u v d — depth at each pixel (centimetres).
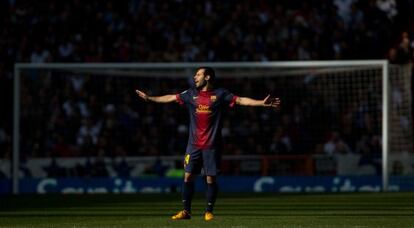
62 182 5619
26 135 6194
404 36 6122
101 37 6788
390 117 6053
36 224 2942
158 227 2675
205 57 6594
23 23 6962
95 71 6041
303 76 6238
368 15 6894
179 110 6256
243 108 6206
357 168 5741
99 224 2873
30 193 5519
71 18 6969
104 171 5797
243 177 5569
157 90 6381
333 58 6594
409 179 5569
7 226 2848
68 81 6297
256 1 7012
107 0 7062
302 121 6153
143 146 6122
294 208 3838
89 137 6100
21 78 6228
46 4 7056
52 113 6231
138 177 5603
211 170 2886
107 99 6316
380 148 6009
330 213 3472
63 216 3388
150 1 7075
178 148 6197
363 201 4344
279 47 6606
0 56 6712
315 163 5806
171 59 6594
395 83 6050
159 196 4994
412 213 3453
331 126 6134
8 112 6322
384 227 2680
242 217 3156
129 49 6712
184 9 7012
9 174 5728
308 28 6731
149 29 6888
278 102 2831
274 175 5859
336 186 5528
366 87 6100
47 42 6844
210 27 6856
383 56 6638
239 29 6781
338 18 6838
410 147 6034
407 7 6888
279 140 5984
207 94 2870
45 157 6059
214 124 2877
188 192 2978
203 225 2725
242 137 6144
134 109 6291
